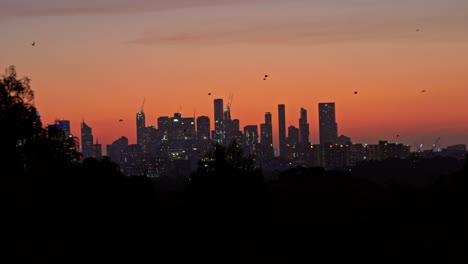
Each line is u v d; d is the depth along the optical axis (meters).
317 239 162.50
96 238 128.50
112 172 178.38
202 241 146.38
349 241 161.12
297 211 188.62
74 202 136.75
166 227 151.50
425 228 173.62
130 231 140.62
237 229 158.38
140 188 177.62
